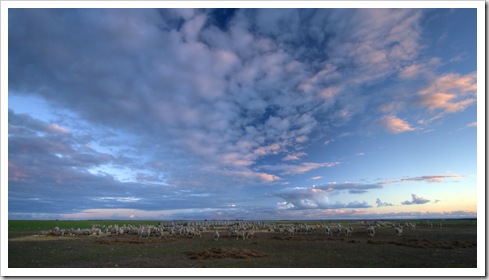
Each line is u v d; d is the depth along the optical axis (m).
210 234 61.16
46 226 91.38
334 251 31.38
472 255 27.70
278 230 69.25
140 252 31.16
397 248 33.78
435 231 62.03
